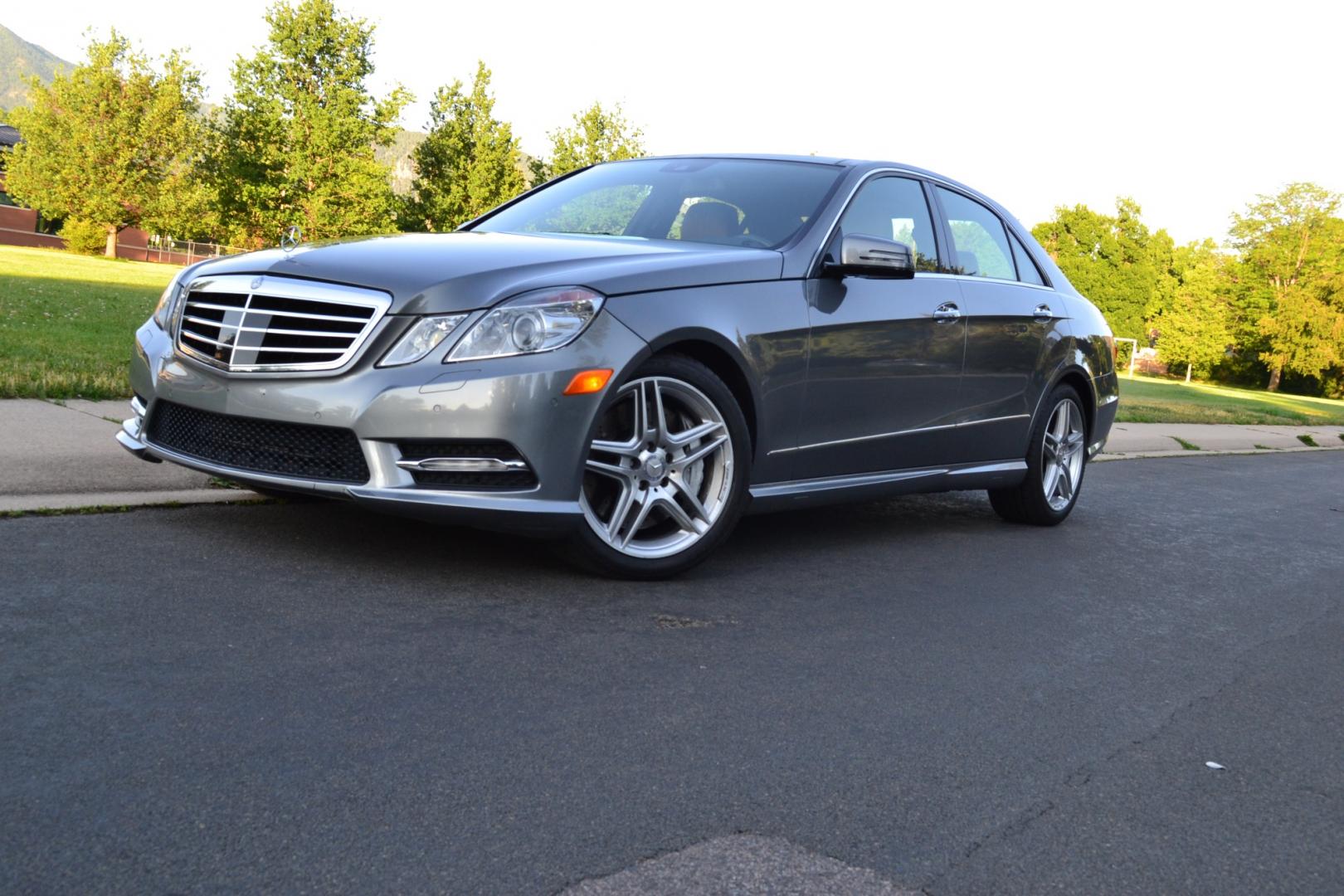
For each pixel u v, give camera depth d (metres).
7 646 2.55
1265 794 2.43
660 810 2.06
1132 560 4.96
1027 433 5.32
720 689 2.73
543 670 2.73
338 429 3.26
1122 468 8.73
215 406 3.43
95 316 11.88
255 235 44.22
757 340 3.80
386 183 43.62
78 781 1.96
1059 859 2.02
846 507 5.65
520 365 3.25
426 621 3.01
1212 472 9.16
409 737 2.27
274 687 2.46
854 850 1.98
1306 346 70.38
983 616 3.69
